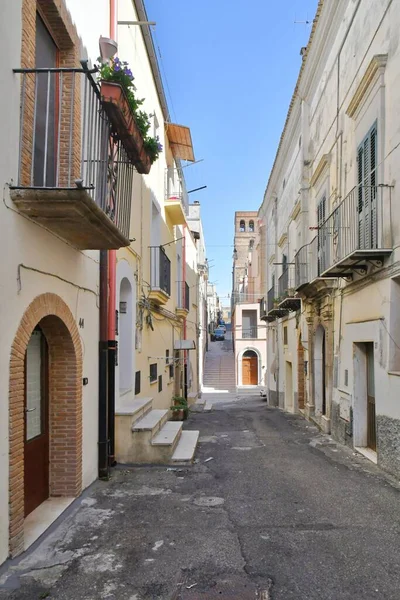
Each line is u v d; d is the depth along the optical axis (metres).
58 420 5.89
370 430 9.03
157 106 13.58
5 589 3.75
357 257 7.68
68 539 4.71
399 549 4.49
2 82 4.05
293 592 3.70
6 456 4.07
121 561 4.24
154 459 7.77
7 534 4.12
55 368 5.91
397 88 7.23
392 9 7.43
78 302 6.09
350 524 5.14
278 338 21.36
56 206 4.34
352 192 9.20
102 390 7.05
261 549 4.48
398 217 7.12
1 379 3.99
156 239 13.29
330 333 11.37
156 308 12.85
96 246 5.94
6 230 4.09
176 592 3.71
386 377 7.46
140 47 11.06
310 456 8.73
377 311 7.93
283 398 19.91
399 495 6.20
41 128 5.28
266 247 25.48
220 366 43.66
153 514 5.43
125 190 6.79
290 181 17.61
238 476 7.15
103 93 5.20
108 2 8.03
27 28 4.59
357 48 9.23
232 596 3.64
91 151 5.18
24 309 4.43
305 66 13.37
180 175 18.45
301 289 13.30
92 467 6.66
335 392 10.82
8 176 4.15
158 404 13.27
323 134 12.23
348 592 3.70
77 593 3.70
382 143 7.77
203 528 5.01
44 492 5.75
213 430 12.43
